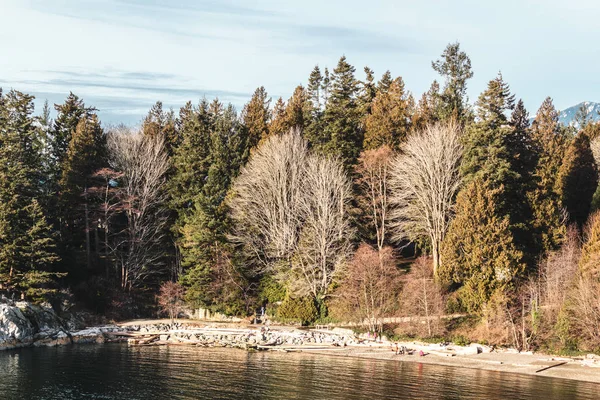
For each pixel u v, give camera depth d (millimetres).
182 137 127750
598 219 70750
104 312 92750
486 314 72250
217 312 95312
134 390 51000
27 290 78188
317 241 90062
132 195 100250
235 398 48812
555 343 68188
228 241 95188
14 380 53469
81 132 101000
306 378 56094
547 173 89250
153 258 100062
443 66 128625
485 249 75062
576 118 164000
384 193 94438
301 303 88625
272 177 97500
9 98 97250
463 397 49375
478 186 78688
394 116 105562
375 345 74562
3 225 77500
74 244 100688
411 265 88625
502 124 84875
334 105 112375
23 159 92750
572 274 70438
